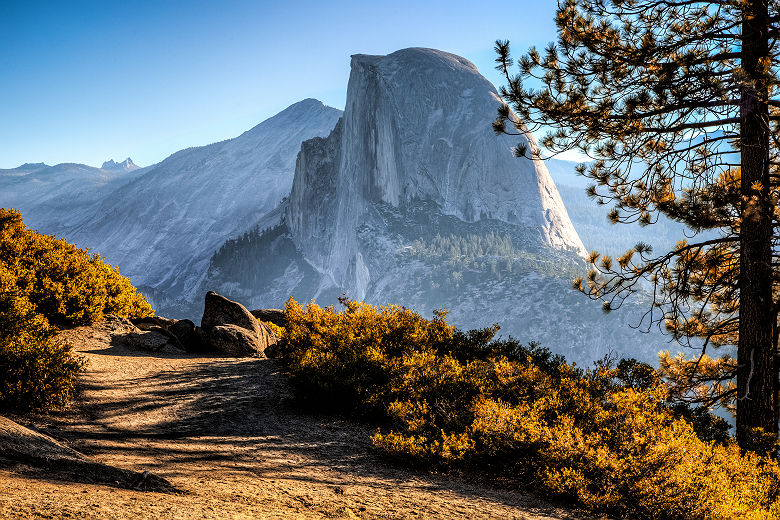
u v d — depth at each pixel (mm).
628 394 7109
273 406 9141
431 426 7273
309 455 6672
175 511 3602
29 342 7516
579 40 9336
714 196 9117
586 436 6215
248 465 5848
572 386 7727
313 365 9109
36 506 3184
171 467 5363
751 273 9211
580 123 9492
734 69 8375
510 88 9453
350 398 8836
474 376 8164
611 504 5426
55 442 4840
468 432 6824
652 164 10094
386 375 8828
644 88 9117
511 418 6598
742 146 9219
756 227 9109
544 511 5324
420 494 5387
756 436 8414
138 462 5395
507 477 6469
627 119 9180
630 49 9086
